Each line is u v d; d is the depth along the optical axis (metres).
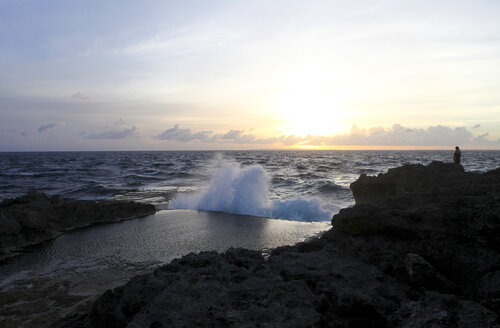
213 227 13.34
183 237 11.79
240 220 14.79
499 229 5.53
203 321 3.90
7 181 33.66
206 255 6.65
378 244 6.80
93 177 38.22
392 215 6.91
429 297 4.45
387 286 5.22
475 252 5.82
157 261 9.36
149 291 4.96
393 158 98.06
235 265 5.93
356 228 7.16
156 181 33.59
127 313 4.80
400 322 4.07
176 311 4.12
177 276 5.45
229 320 3.86
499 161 73.06
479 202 6.34
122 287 5.43
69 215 14.05
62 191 25.78
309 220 15.12
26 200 14.96
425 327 3.71
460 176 9.23
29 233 11.52
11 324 5.93
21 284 7.84
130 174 42.28
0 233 10.65
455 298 4.33
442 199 7.14
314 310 4.23
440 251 6.08
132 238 11.82
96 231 13.02
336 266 5.88
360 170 47.16
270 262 6.20
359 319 4.58
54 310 6.46
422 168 10.34
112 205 15.84
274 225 13.71
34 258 9.85
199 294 4.55
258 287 4.76
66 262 9.41
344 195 21.28
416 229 6.51
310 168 52.75
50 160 95.38
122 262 9.32
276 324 3.86
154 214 16.50
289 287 4.78
